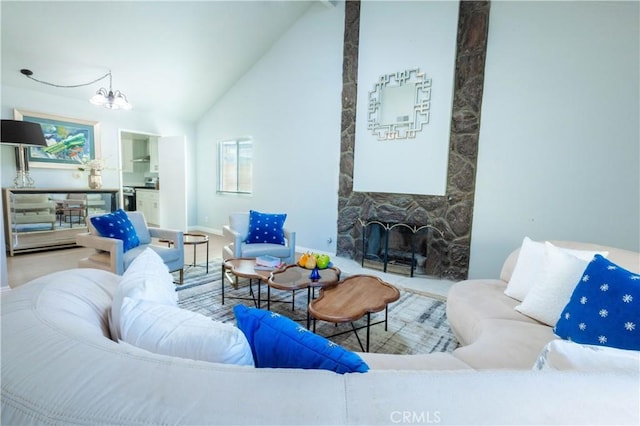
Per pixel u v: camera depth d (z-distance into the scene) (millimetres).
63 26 3451
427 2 3453
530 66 2986
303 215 4840
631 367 581
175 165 5777
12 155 4121
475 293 1957
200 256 4316
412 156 3672
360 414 429
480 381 475
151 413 428
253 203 5504
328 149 4477
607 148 2715
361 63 3984
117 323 929
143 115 5562
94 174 4680
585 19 2732
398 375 500
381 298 1981
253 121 5379
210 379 491
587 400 448
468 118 3305
